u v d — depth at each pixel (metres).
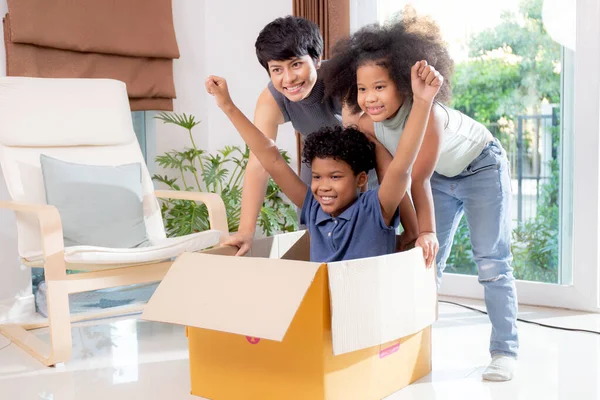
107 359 2.22
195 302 1.55
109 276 2.29
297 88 1.88
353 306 1.51
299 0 3.21
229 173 3.79
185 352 2.28
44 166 2.59
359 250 1.80
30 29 2.88
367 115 1.93
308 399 1.55
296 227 3.38
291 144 3.51
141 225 2.67
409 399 1.75
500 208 2.00
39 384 2.00
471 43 2.93
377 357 1.71
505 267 2.01
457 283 3.02
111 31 3.20
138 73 3.35
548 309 2.77
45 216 2.16
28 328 2.68
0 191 2.80
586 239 2.70
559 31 2.72
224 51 3.75
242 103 3.71
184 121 3.56
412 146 1.61
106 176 2.66
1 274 2.80
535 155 2.83
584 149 2.67
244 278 1.53
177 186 3.51
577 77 2.66
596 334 2.39
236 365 1.68
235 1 3.68
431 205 1.78
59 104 2.77
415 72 1.54
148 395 1.86
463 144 1.91
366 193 1.81
